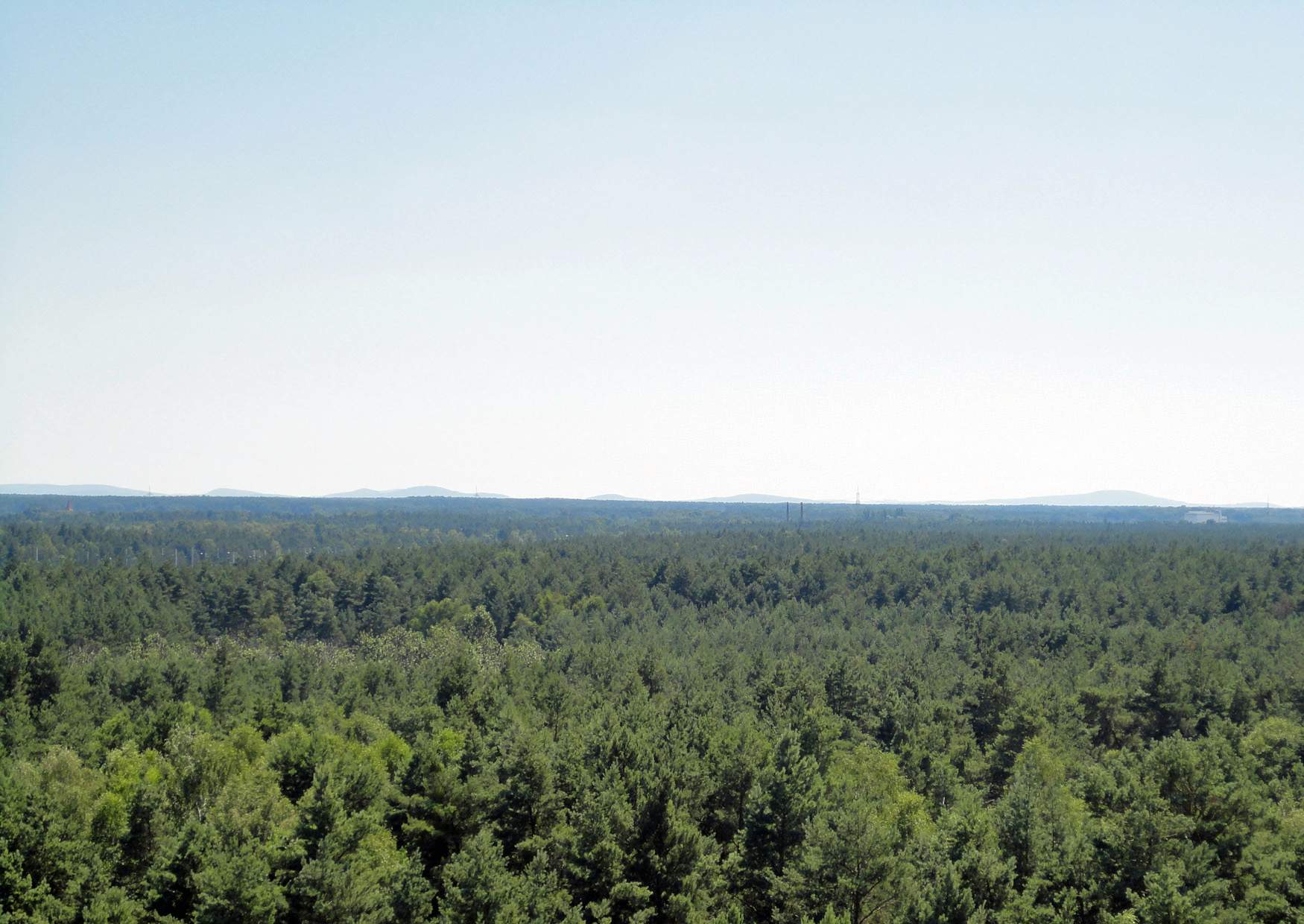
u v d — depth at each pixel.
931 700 86.19
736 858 49.28
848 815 46.03
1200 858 44.34
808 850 45.75
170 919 42.31
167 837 48.31
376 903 42.25
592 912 44.53
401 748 69.75
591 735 59.50
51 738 81.19
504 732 59.00
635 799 50.62
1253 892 44.69
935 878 43.56
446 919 40.56
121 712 88.12
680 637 142.12
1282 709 88.50
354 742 72.56
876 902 45.25
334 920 41.28
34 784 52.22
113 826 48.41
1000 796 70.12
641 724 64.25
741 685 98.50
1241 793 49.47
